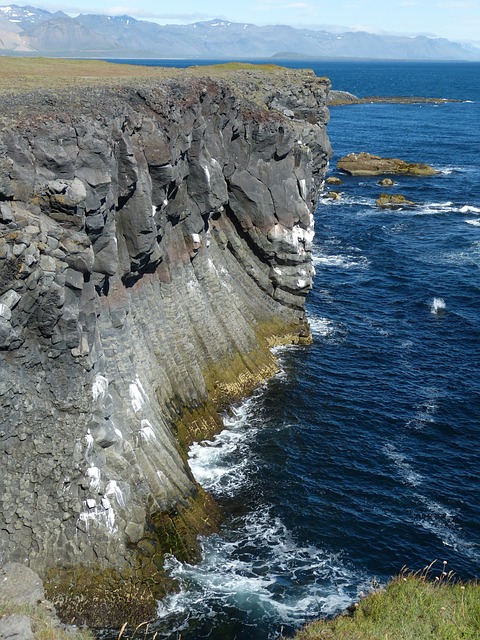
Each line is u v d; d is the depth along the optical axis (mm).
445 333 62844
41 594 28109
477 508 39562
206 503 37938
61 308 29562
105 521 31297
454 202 115250
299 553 35375
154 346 43281
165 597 31484
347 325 64125
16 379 29312
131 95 41844
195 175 47938
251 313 57750
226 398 49188
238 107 55312
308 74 83812
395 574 34250
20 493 29891
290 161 58281
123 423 36031
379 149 165000
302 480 41281
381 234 94562
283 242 58219
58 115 33219
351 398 51000
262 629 30250
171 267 46938
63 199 29547
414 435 46719
